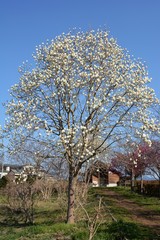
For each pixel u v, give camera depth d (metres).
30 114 21.67
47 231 19.23
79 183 25.45
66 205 26.12
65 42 23.22
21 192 24.98
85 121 21.66
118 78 22.09
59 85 21.84
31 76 22.92
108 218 22.73
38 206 29.98
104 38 23.78
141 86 22.52
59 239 17.20
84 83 21.69
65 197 28.64
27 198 24.91
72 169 21.89
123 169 61.78
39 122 21.39
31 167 23.53
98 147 21.41
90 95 21.92
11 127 21.48
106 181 66.81
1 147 21.58
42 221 23.95
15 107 21.80
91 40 23.62
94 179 66.12
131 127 21.77
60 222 22.33
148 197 43.78
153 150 41.00
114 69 22.80
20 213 25.78
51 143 21.41
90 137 21.55
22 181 23.61
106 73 22.41
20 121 21.27
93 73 21.66
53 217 25.05
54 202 32.06
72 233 18.12
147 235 17.59
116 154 23.47
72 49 23.02
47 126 21.42
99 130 21.69
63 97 21.70
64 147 20.81
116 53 23.33
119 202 36.38
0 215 26.72
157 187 47.19
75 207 22.16
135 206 33.38
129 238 16.66
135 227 18.52
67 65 22.36
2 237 18.67
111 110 21.97
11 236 18.70
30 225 22.66
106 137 21.81
